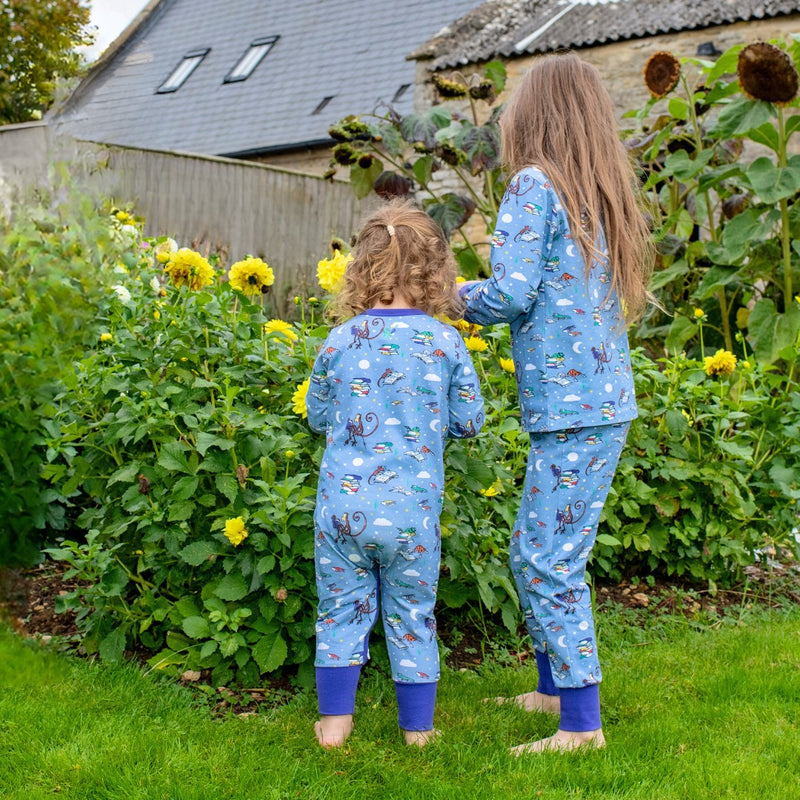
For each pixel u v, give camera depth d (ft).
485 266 16.44
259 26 53.01
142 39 58.34
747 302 15.31
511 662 8.72
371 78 44.16
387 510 6.53
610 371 6.84
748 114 13.64
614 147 7.13
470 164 15.83
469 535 8.61
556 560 6.85
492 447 8.77
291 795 6.03
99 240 8.80
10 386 7.48
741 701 7.63
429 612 6.86
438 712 7.43
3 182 7.80
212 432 7.88
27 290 7.59
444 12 46.24
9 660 7.50
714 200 23.72
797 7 27.81
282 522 7.43
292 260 29.84
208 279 8.89
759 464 10.67
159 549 8.03
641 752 6.77
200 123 47.98
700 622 9.80
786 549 12.12
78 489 10.44
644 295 7.23
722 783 6.30
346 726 6.78
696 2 30.55
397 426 6.67
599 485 6.90
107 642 7.97
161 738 6.62
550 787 6.26
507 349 9.64
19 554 7.81
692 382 10.53
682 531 10.50
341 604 6.74
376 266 6.89
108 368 8.59
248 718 7.16
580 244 6.75
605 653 8.79
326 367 6.93
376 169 17.25
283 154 42.73
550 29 32.89
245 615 7.59
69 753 6.35
